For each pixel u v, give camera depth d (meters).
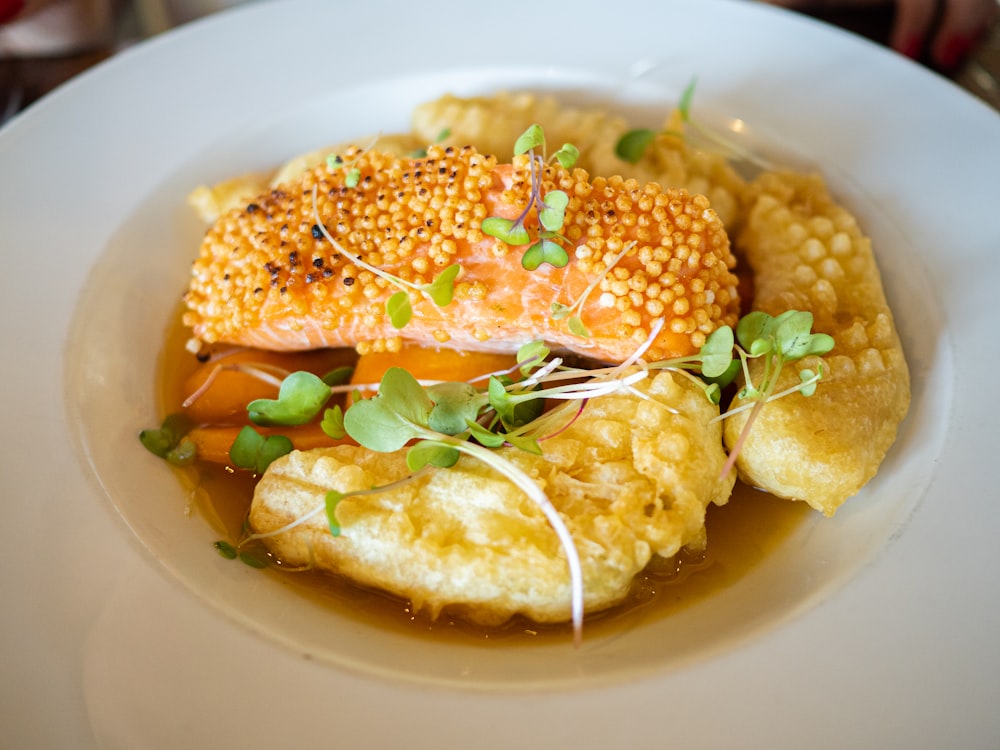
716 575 0.14
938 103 0.19
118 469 0.14
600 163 0.18
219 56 0.21
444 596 0.13
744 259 0.18
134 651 0.12
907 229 0.17
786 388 0.14
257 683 0.11
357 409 0.13
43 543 0.13
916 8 0.21
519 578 0.12
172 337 0.18
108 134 0.19
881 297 0.16
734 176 0.19
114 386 0.16
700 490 0.13
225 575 0.13
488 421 0.15
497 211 0.14
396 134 0.20
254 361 0.17
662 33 0.21
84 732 0.11
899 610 0.12
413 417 0.13
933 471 0.13
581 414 0.14
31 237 0.17
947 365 0.15
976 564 0.12
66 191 0.18
